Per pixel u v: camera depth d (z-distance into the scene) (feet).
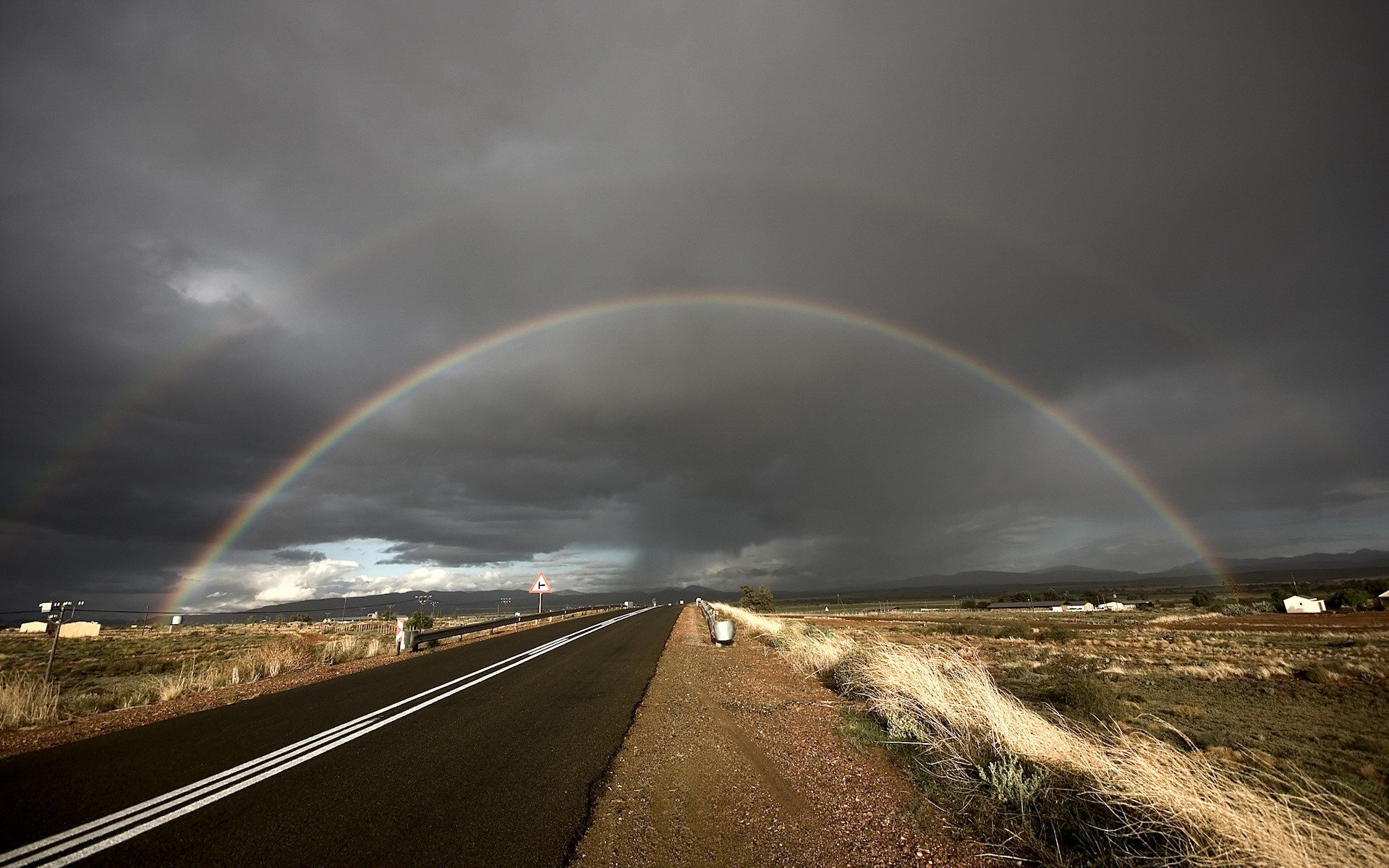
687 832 16.24
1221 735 38.09
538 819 16.97
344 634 127.95
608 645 71.26
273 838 15.52
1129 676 67.26
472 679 44.39
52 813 17.29
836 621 205.87
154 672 62.18
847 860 14.61
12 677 47.60
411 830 16.08
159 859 14.28
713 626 70.69
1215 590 480.64
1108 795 16.02
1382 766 30.66
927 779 20.26
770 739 26.48
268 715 31.96
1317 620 177.88
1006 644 112.37
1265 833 13.10
